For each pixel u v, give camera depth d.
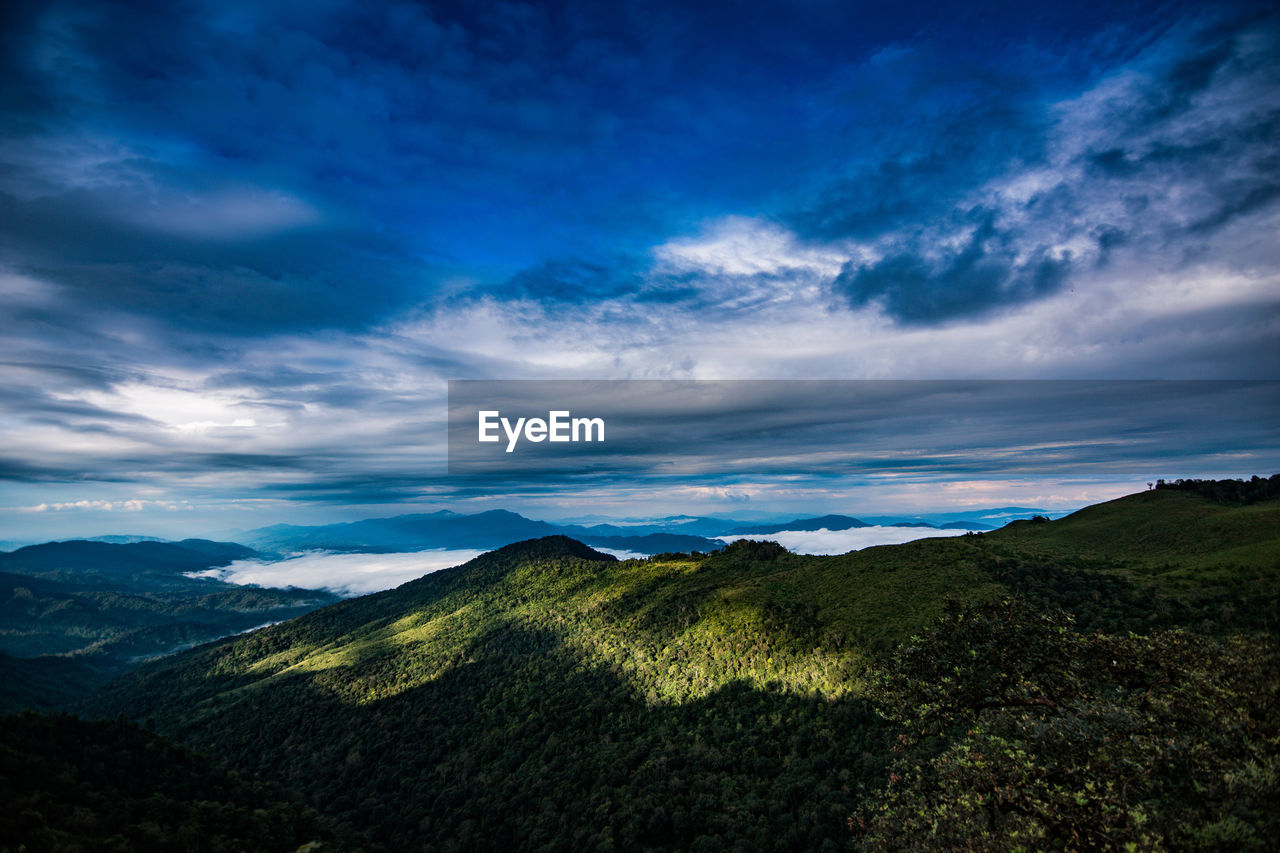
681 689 94.38
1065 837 13.50
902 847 16.36
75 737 81.88
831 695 71.00
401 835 88.62
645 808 67.56
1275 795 12.40
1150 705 16.12
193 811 71.56
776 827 55.50
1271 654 15.52
